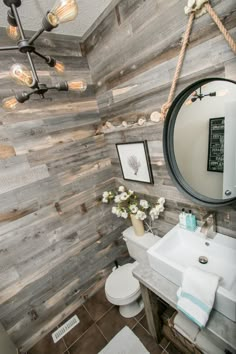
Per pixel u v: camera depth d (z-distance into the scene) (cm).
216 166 109
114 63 148
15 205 146
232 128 98
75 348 159
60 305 181
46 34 148
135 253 186
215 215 122
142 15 116
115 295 158
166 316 139
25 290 159
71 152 171
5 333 147
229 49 88
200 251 125
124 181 191
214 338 90
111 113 170
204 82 101
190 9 92
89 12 135
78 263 189
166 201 154
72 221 179
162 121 130
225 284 100
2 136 136
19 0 79
